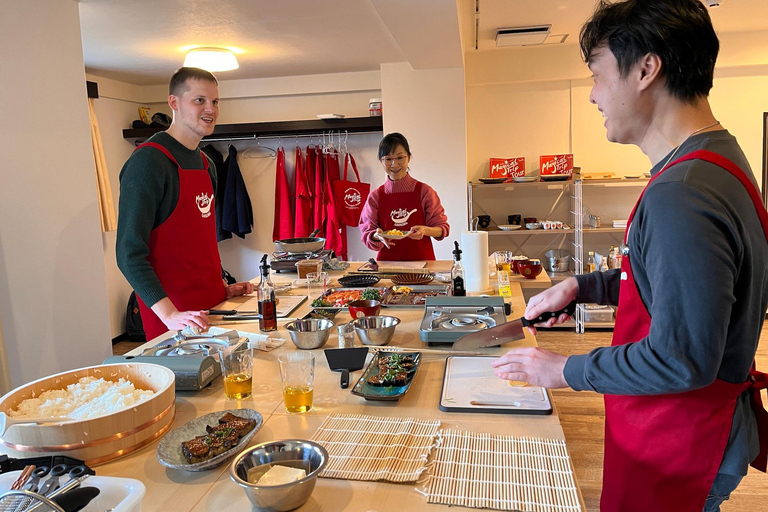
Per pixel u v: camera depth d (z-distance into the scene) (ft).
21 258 8.05
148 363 4.54
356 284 8.45
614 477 3.67
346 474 3.35
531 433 3.84
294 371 4.28
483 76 17.53
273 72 17.03
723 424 3.18
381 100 16.71
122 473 3.51
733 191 2.91
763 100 16.87
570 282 4.53
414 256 11.59
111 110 17.17
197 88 7.23
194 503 3.17
